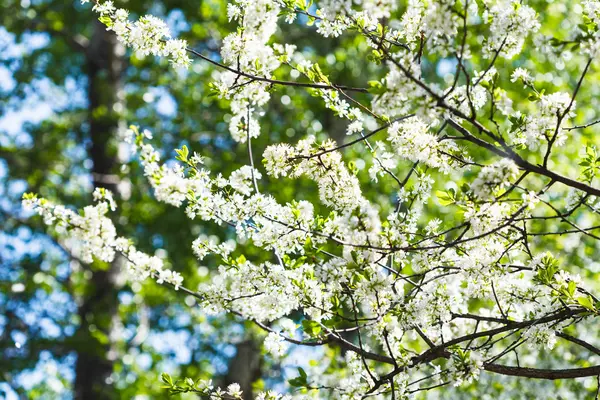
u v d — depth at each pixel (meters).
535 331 4.05
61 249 13.43
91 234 3.97
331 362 7.54
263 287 4.15
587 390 7.52
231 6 4.04
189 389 4.36
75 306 13.19
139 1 13.14
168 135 13.04
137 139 3.79
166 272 4.26
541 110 3.70
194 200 4.00
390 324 4.32
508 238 4.11
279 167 4.14
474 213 3.60
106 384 11.83
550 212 9.98
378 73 12.23
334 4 3.29
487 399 7.55
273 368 10.91
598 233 9.66
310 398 4.32
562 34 11.43
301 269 4.11
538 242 9.65
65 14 14.01
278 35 12.16
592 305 3.74
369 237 3.56
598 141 10.75
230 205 4.09
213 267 11.91
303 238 4.12
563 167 10.49
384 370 7.61
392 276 3.89
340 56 12.09
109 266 12.04
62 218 3.95
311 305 4.05
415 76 3.22
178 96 13.47
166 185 3.82
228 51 4.04
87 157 14.79
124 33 4.06
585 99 11.58
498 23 3.43
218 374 13.15
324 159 4.13
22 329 12.14
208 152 12.52
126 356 12.68
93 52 13.66
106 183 12.77
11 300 12.62
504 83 11.38
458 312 4.70
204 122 13.00
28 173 13.52
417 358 4.04
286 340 4.39
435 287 4.11
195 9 13.03
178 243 11.90
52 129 14.24
